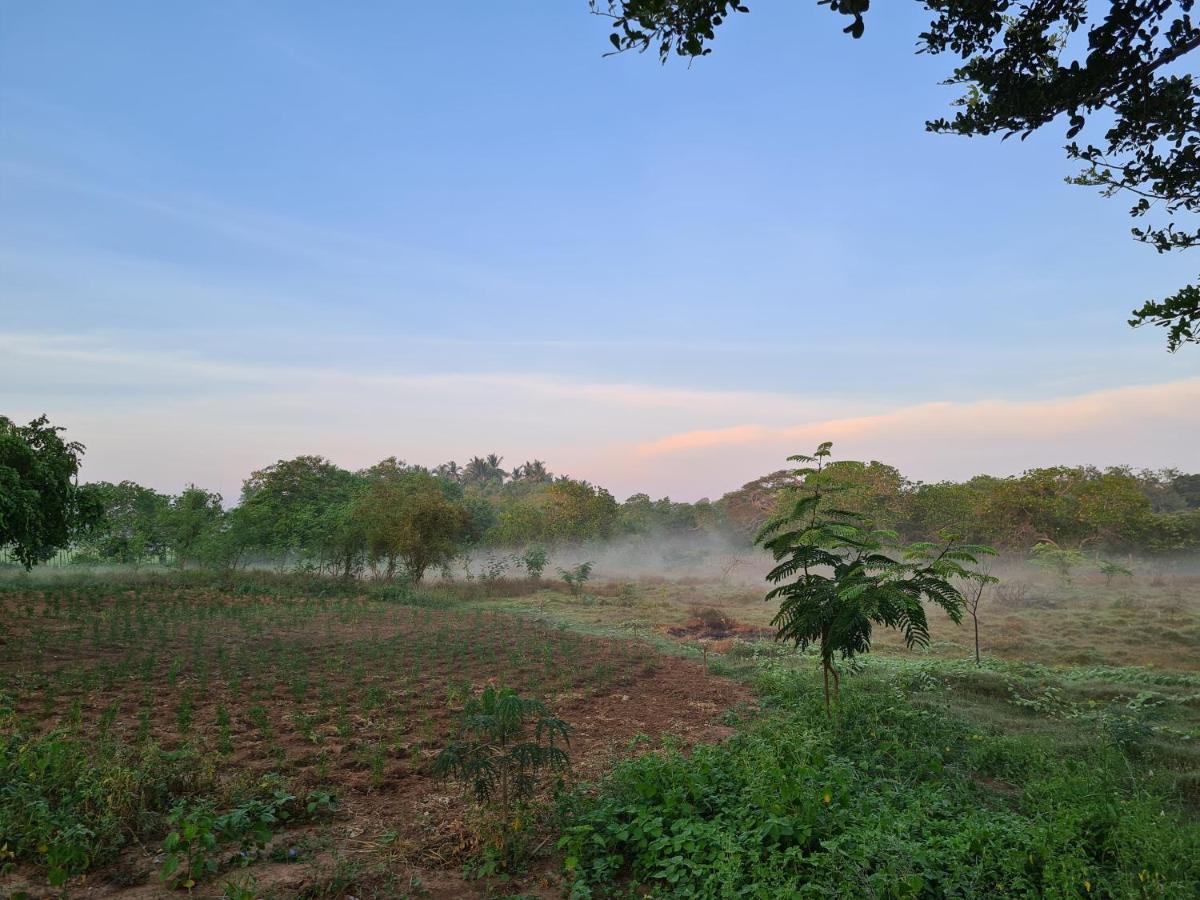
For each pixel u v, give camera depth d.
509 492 97.19
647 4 3.83
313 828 5.24
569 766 5.60
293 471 35.03
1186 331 4.52
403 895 4.32
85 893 4.10
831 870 4.14
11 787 5.04
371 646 13.74
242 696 9.47
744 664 13.22
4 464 13.97
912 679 10.84
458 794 5.98
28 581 24.09
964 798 5.86
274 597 23.03
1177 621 18.75
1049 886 3.98
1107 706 9.80
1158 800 5.24
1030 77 4.88
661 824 4.89
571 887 4.40
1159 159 4.99
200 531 30.94
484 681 10.98
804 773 5.54
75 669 10.67
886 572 7.36
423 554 28.31
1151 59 4.43
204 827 4.58
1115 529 37.31
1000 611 22.02
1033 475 34.25
